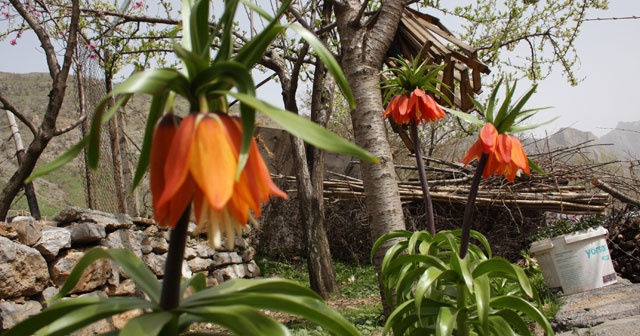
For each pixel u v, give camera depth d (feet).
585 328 14.15
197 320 3.19
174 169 2.65
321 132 2.54
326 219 37.45
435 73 10.93
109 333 3.16
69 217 18.86
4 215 18.66
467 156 8.02
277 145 37.99
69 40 19.30
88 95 24.22
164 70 2.73
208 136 2.69
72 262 17.75
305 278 34.86
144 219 23.00
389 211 14.37
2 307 14.82
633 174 27.78
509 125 7.39
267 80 33.60
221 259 29.76
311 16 28.37
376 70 15.28
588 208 28.22
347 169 38.27
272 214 37.88
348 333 3.14
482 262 7.53
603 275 19.11
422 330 8.00
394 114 10.80
